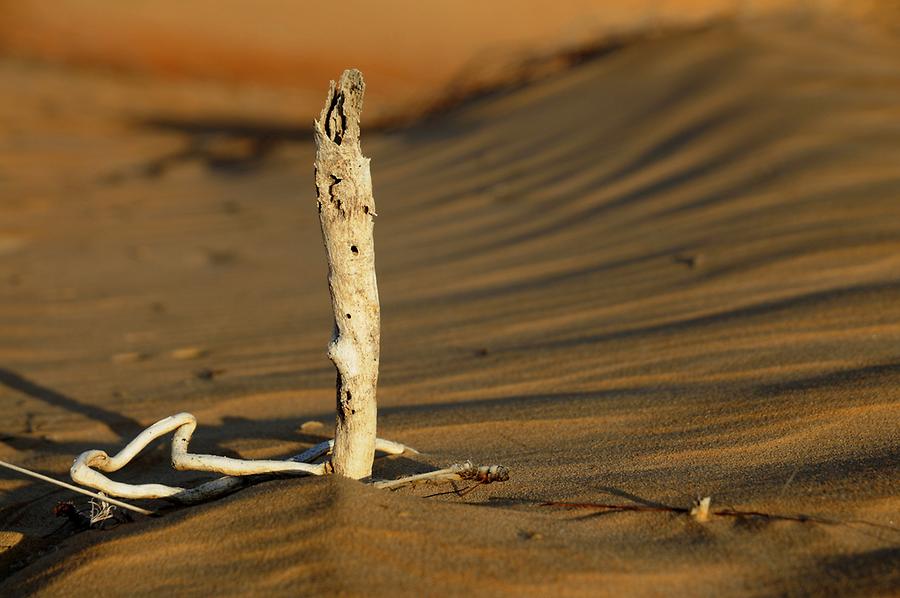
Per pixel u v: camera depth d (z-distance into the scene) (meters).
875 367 4.18
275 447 4.22
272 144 17.80
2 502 3.79
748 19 15.98
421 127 16.05
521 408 4.45
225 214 11.92
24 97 24.33
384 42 37.28
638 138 10.89
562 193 9.78
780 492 3.16
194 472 4.04
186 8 38.53
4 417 5.09
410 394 4.92
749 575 2.66
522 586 2.56
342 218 2.97
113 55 34.62
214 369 5.87
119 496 3.43
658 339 5.20
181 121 23.73
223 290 8.30
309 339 6.45
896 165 7.93
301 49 36.75
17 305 8.01
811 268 5.89
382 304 7.12
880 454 3.36
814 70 11.80
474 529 2.84
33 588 2.84
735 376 4.43
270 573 2.65
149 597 2.66
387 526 2.79
